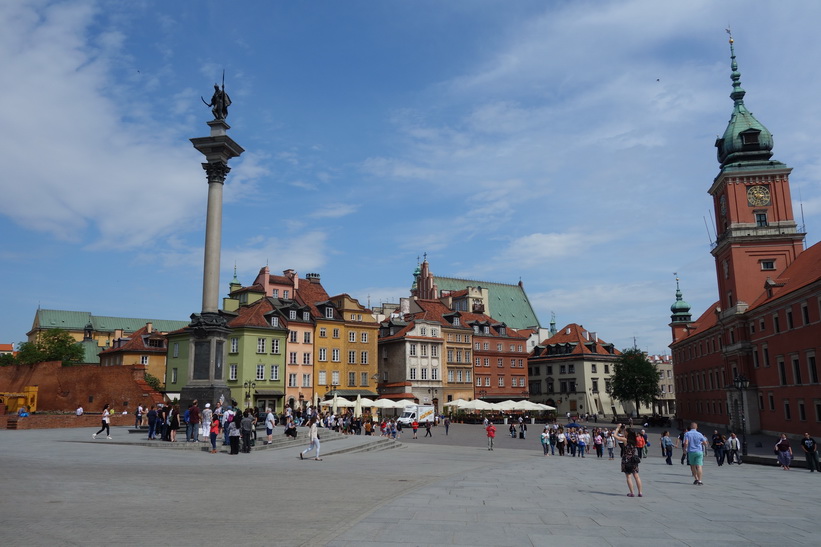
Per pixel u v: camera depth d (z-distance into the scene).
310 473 25.16
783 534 13.53
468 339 117.81
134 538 11.76
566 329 141.88
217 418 32.41
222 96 42.41
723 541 12.70
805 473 31.50
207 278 39.97
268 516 14.58
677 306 122.44
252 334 88.06
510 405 88.38
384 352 111.12
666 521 15.09
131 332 170.75
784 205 75.81
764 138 77.75
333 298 105.31
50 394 77.44
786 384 63.25
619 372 117.75
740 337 74.25
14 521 13.04
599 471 31.09
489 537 12.76
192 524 13.29
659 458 44.81
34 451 29.53
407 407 87.88
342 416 75.69
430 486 21.95
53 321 165.50
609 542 12.45
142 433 42.72
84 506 15.06
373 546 11.71
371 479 23.72
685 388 110.94
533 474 28.38
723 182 78.75
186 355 89.12
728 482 26.06
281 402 90.19
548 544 12.18
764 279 74.94
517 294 165.38
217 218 40.84
